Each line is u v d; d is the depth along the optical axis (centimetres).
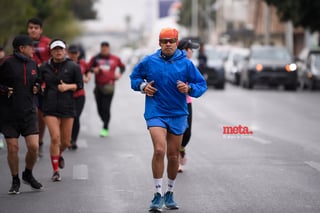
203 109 5222
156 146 1823
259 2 16350
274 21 15200
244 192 2105
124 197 2047
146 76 1881
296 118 4544
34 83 2091
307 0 8081
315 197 2025
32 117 2089
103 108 3556
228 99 6306
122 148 3117
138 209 1886
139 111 5091
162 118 1852
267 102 5953
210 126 4028
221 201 1980
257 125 4088
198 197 2038
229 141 3322
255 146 3133
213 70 7844
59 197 2050
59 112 2339
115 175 2420
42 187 2189
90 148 3114
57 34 11394
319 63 7844
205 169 2514
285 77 7706
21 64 2080
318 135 3572
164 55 1862
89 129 3922
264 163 2645
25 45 2092
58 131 2323
